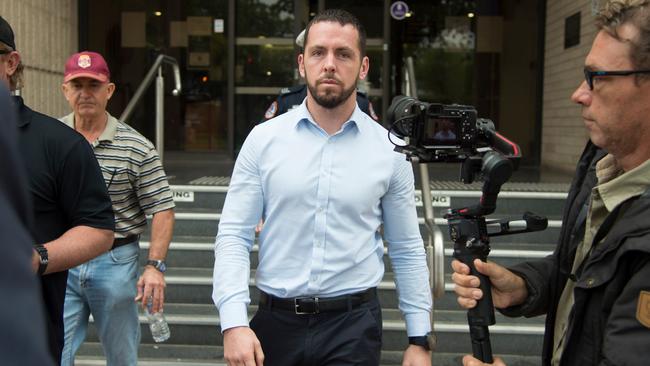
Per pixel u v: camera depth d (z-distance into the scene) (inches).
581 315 54.7
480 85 333.4
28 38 257.6
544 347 66.6
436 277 138.9
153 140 335.6
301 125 87.0
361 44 86.8
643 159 53.2
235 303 82.5
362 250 87.3
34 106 263.1
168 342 167.3
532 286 64.8
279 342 86.9
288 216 85.7
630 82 51.1
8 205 27.0
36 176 83.8
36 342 26.0
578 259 60.1
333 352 86.1
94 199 87.4
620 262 50.5
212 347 165.9
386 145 88.7
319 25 85.4
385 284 177.0
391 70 332.2
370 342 87.2
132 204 122.6
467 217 63.2
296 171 85.2
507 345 162.9
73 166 85.8
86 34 324.5
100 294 118.0
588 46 268.5
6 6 240.1
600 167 59.8
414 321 91.4
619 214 53.6
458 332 162.6
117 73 335.3
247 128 336.8
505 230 64.5
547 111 322.3
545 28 326.3
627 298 48.9
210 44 333.4
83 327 120.9
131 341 122.6
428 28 331.6
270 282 87.2
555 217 209.5
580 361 55.0
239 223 86.9
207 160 335.3
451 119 65.3
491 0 330.0
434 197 211.2
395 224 91.8
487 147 66.3
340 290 86.1
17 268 26.2
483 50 332.2
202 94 335.9
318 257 85.2
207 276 183.3
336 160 86.0
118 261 119.3
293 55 331.9
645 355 47.0
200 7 332.2
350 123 87.0
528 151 334.6
